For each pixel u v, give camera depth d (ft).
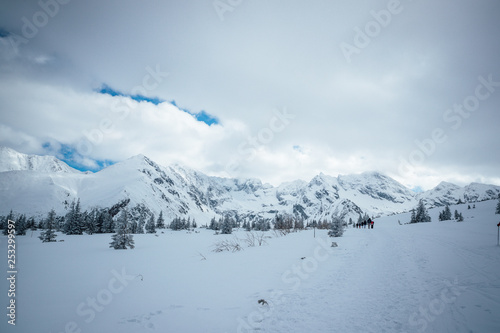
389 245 55.06
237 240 84.58
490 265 30.63
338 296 22.09
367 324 16.34
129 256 54.80
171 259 48.83
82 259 50.72
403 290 22.68
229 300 22.30
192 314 19.20
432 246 49.70
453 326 15.25
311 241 68.95
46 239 105.50
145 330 16.58
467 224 111.34
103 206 569.64
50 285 29.48
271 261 40.78
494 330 14.33
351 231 109.19
